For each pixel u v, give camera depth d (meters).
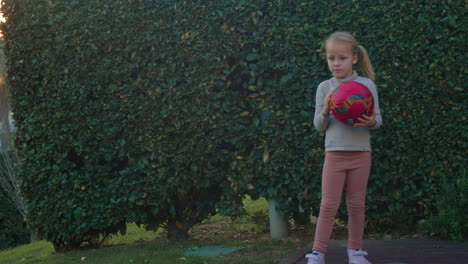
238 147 4.74
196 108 4.72
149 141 4.84
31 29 4.91
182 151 4.79
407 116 4.40
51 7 4.86
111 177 5.04
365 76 3.66
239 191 4.82
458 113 4.32
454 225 4.23
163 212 5.14
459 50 4.27
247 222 5.85
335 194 3.29
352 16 4.38
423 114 4.38
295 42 4.47
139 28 4.74
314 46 4.45
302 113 4.50
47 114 4.97
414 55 4.32
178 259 4.14
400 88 4.37
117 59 4.80
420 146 4.43
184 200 5.12
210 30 4.63
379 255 3.89
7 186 9.57
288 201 4.77
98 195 4.98
